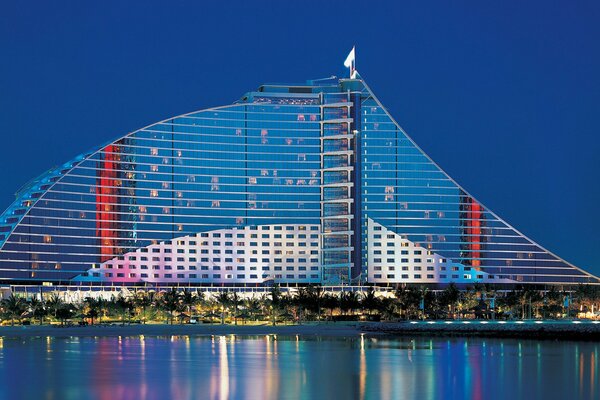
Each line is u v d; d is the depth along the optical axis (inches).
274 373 5374.0
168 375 5265.8
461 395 4512.8
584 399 4414.4
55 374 5310.0
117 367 5698.8
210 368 5644.7
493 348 7209.6
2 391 4603.8
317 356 6501.0
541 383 4953.3
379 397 4419.3
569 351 6884.8
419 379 5098.4
